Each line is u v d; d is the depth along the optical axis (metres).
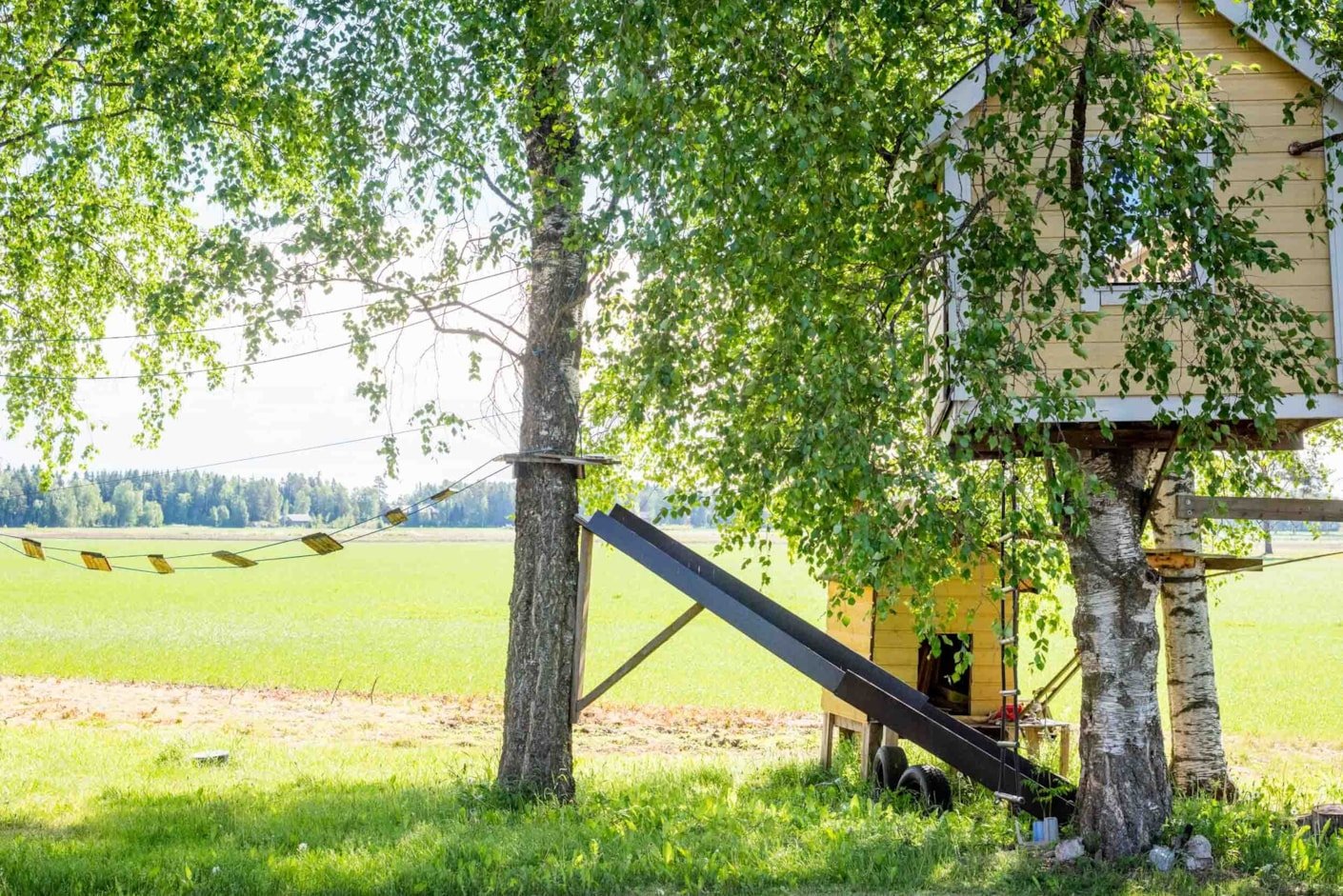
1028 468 12.63
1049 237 10.16
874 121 8.34
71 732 17.52
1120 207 8.22
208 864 9.06
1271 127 10.30
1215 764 11.85
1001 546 8.16
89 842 10.05
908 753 15.70
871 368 7.60
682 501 8.93
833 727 14.47
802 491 7.46
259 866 8.91
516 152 10.70
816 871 8.94
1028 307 10.03
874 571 7.75
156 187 15.27
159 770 14.22
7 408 15.78
